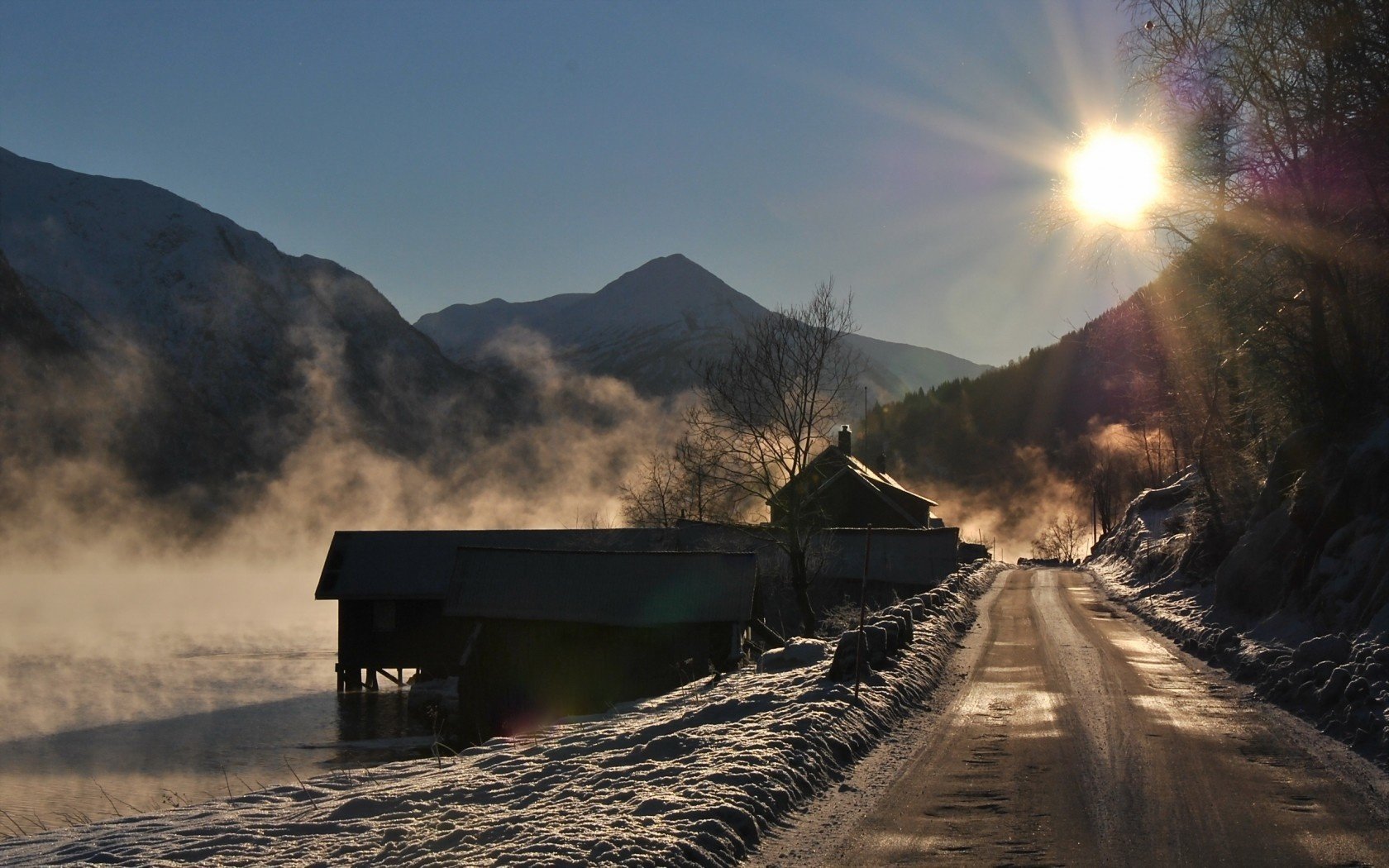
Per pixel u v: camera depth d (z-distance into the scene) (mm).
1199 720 13609
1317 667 14594
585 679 35656
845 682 15430
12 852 9164
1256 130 21609
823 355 41250
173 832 9211
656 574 36281
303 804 10398
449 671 47500
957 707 15148
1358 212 21031
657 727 13320
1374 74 19375
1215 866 7406
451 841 8039
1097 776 10336
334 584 48125
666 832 7820
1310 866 7363
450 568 48875
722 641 35281
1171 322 29969
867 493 60188
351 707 43344
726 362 42812
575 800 9273
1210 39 21859
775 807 9008
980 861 7582
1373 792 9570
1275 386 25812
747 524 42375
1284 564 22641
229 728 38125
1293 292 23703
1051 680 17844
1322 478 21922
